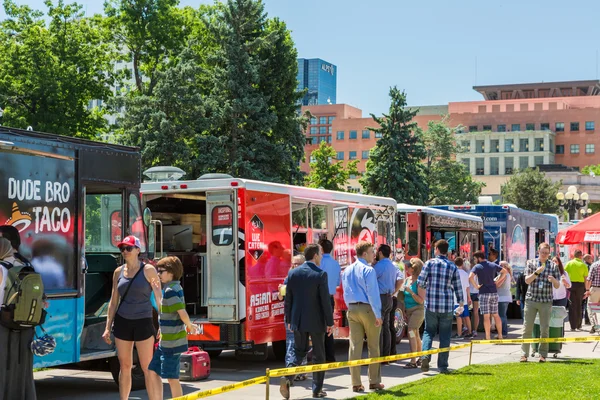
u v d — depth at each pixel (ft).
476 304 64.39
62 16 138.21
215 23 131.85
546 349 46.78
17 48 129.18
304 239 47.80
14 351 26.43
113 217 36.47
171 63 142.72
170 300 28.84
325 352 37.50
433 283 42.42
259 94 128.26
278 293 44.88
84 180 33.86
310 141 143.02
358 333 36.99
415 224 66.54
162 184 44.32
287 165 131.64
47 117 125.90
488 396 34.45
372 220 55.98
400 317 56.44
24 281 26.23
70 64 133.18
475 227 79.20
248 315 42.45
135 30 144.05
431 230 68.39
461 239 76.48
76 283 33.04
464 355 51.80
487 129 510.99
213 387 38.58
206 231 45.91
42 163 31.89
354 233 53.31
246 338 42.45
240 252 42.50
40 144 31.83
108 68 147.74
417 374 42.73
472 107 561.84
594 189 401.90
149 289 29.27
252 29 131.75
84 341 34.58
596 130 497.87
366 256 37.27
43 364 31.37
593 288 65.31
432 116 515.91
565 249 126.72
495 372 42.47
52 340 27.37
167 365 28.86
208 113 127.44
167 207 47.73
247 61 127.24
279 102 135.03
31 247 31.14
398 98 171.42
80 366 38.68
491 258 60.70
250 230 42.86
